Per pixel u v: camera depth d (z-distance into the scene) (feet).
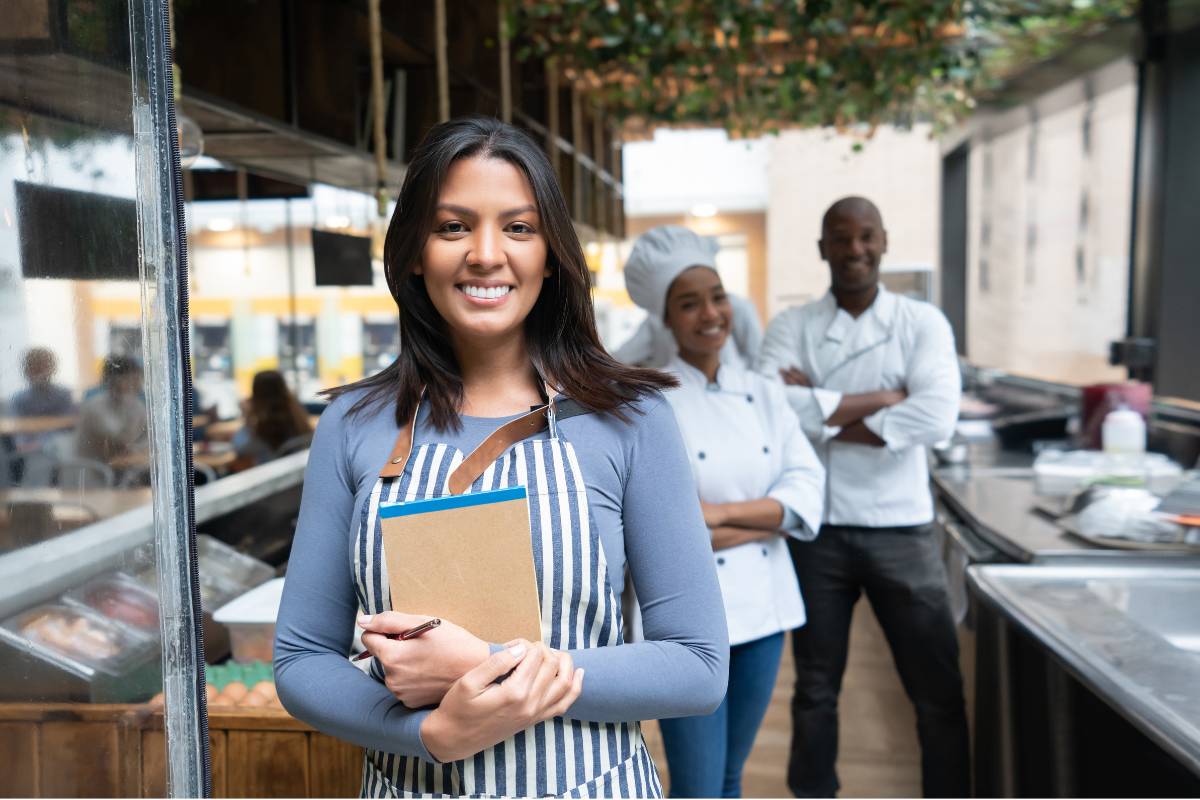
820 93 16.46
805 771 8.64
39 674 2.73
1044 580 6.69
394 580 3.06
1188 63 12.60
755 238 36.94
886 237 8.74
